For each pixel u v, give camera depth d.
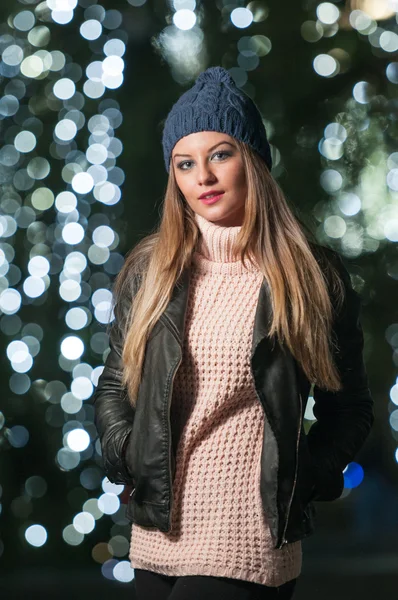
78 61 9.10
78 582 9.62
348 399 4.86
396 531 12.55
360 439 4.81
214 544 4.43
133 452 4.56
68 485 9.65
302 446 4.50
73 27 9.06
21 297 9.13
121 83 8.91
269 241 4.72
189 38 9.30
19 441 9.41
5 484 9.55
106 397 4.84
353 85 9.50
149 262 4.85
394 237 9.58
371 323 9.90
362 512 12.90
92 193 9.30
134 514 4.59
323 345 4.61
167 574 4.51
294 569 4.57
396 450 10.73
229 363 4.54
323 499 4.70
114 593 9.34
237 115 4.74
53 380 9.41
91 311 9.37
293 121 9.53
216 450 4.51
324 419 4.89
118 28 9.34
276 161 9.47
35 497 9.60
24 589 9.39
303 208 9.57
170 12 9.32
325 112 9.55
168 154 4.85
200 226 4.77
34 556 9.83
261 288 4.64
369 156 9.56
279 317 4.52
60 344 9.34
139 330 4.63
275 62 9.32
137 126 9.42
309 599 9.45
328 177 9.53
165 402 4.51
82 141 9.26
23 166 9.12
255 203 4.73
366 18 9.30
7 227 9.08
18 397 9.37
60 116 9.09
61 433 9.48
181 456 4.53
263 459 4.43
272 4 9.24
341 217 9.57
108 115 9.29
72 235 9.00
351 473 12.45
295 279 4.63
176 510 4.50
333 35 9.33
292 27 9.26
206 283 4.71
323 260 4.84
